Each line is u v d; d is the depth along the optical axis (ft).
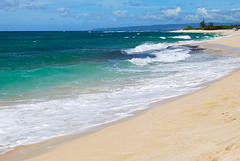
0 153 15.11
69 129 18.84
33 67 53.98
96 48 112.47
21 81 36.52
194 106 20.90
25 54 80.59
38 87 34.09
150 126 16.72
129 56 81.20
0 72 41.14
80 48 111.34
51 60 64.64
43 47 108.99
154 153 11.60
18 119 21.53
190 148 11.24
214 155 9.46
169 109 21.35
